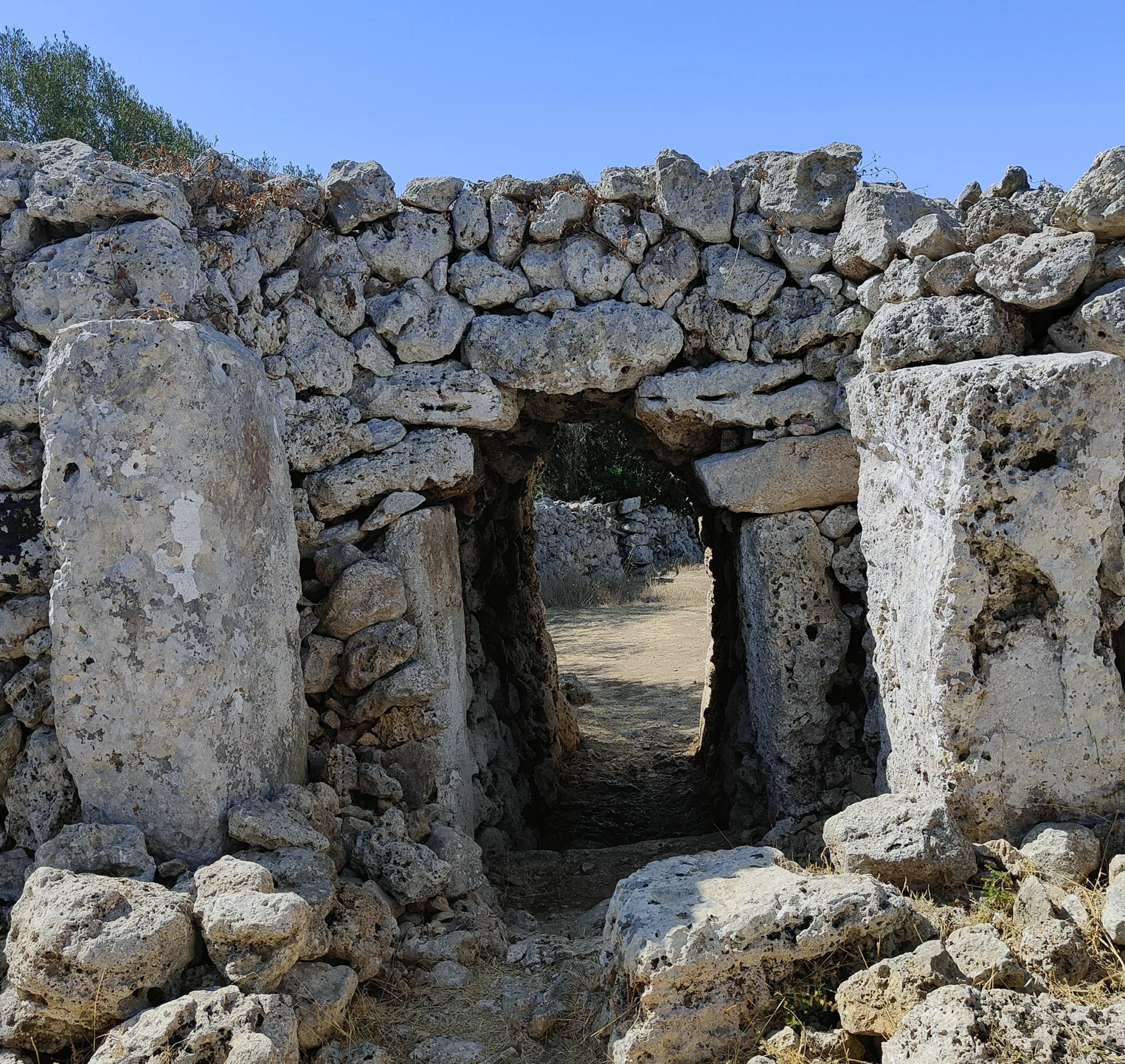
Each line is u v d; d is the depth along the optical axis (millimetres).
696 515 6984
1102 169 3588
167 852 3273
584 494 19172
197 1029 2609
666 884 3109
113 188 3908
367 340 4520
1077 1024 2428
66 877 2936
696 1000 2754
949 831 3221
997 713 3346
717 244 4570
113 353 3229
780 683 4645
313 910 3037
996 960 2688
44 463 3414
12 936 2912
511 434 5777
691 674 10141
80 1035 2789
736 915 2805
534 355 4512
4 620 3826
